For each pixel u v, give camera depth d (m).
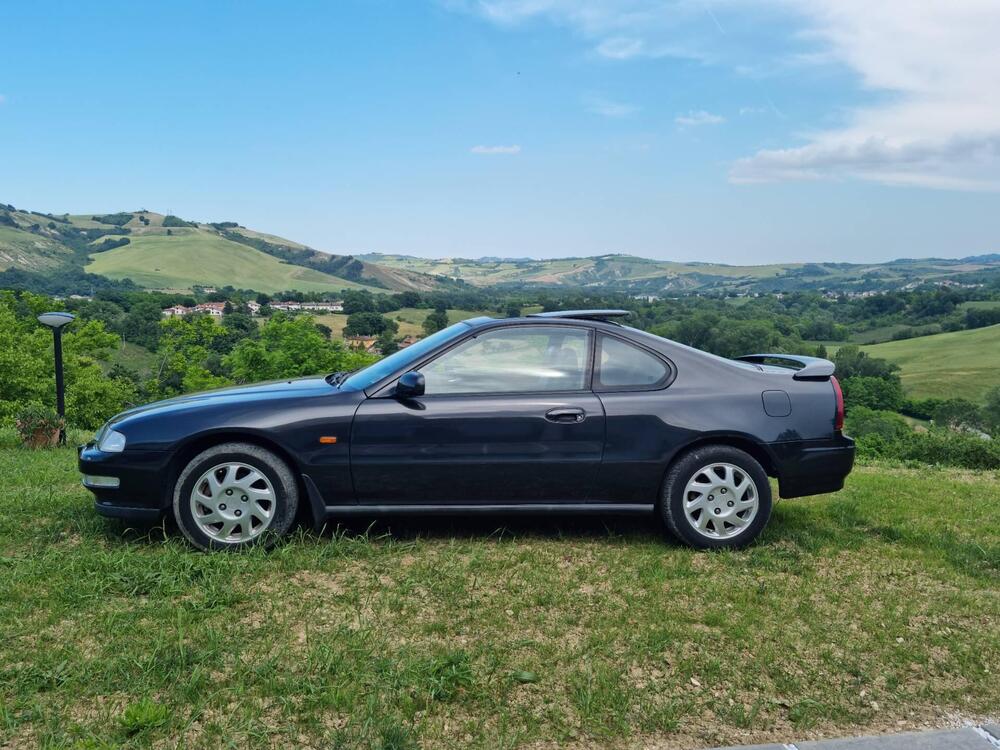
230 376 48.81
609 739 2.64
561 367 4.78
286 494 4.51
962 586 4.24
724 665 3.21
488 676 3.03
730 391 4.80
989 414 90.00
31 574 3.99
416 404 4.59
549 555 4.55
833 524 5.48
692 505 4.71
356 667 3.04
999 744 2.64
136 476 4.46
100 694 2.81
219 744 2.50
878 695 3.01
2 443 9.75
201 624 3.44
